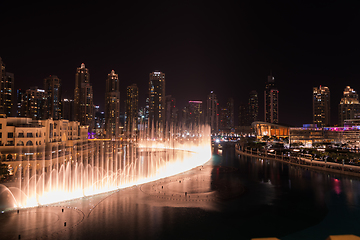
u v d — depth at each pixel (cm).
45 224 3678
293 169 8869
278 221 3838
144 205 4603
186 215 4081
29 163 8131
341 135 19700
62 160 9850
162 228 3553
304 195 5300
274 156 12531
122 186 6197
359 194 5359
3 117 8438
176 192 5553
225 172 8362
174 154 15688
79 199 5006
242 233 3403
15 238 3206
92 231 3441
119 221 3809
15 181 6706
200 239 3219
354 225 3681
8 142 8344
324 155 10288
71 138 12631
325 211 4291
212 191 5653
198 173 8219
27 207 4478
